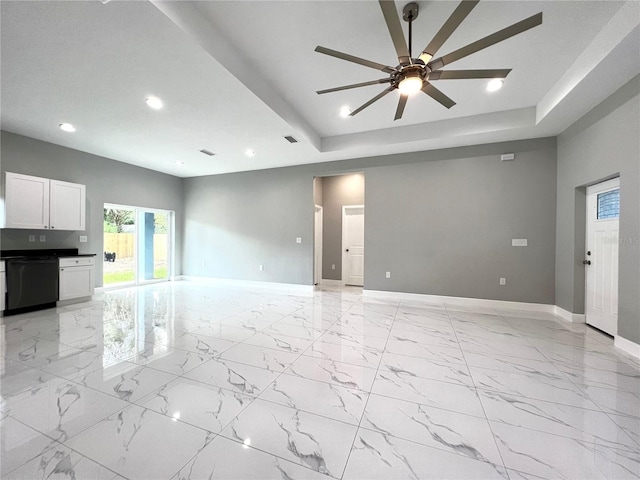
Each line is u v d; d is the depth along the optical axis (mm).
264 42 2621
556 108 3344
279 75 3158
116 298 5160
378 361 2570
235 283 6762
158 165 6156
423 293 5098
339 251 7055
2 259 3779
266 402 1911
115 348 2801
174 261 7207
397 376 2293
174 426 1652
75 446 1480
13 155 4211
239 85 2889
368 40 2586
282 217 6305
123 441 1523
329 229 7152
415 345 2965
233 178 6789
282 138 4398
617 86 2850
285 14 2283
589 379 2252
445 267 4949
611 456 1450
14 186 4051
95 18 2008
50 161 4660
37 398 1912
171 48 2332
